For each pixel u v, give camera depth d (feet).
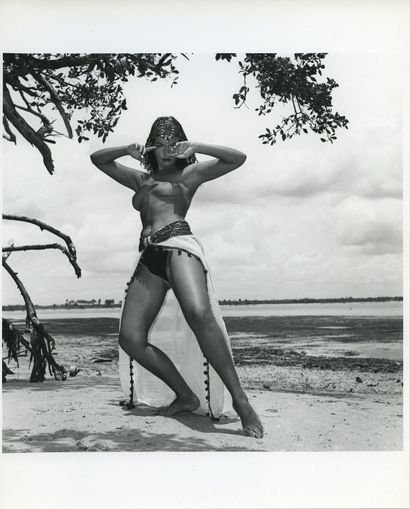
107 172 16.84
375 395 19.26
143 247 16.21
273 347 25.41
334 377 21.45
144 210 16.55
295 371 22.18
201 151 15.67
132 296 16.35
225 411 17.53
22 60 20.61
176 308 17.06
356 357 23.86
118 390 20.08
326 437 15.44
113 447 14.74
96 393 19.52
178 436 15.20
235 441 15.03
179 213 16.30
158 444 14.70
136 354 16.33
